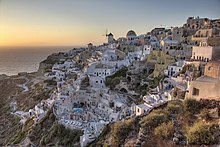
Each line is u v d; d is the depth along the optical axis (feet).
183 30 303.48
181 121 92.48
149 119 96.94
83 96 249.55
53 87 359.66
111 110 207.72
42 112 253.44
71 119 209.77
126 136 98.84
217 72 113.29
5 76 532.73
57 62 499.92
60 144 182.80
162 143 82.64
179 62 219.20
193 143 77.10
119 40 447.83
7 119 325.42
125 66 306.76
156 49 293.84
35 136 214.07
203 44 205.67
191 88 106.01
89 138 155.12
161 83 198.70
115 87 262.06
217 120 84.23
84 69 330.95
